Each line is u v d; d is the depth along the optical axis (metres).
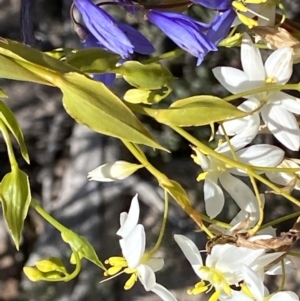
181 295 0.70
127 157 0.72
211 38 0.22
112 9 0.65
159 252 0.71
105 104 0.18
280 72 0.23
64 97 0.18
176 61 0.72
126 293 0.72
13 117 0.20
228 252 0.22
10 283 0.71
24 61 0.18
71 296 0.71
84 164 0.72
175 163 0.73
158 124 0.73
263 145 0.23
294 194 0.44
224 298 0.23
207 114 0.19
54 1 0.66
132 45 0.21
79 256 0.21
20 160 0.73
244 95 0.21
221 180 0.23
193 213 0.21
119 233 0.23
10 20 0.69
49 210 0.73
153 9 0.22
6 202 0.21
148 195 0.71
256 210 0.23
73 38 0.66
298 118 0.24
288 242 0.22
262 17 0.22
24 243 0.73
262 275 0.22
